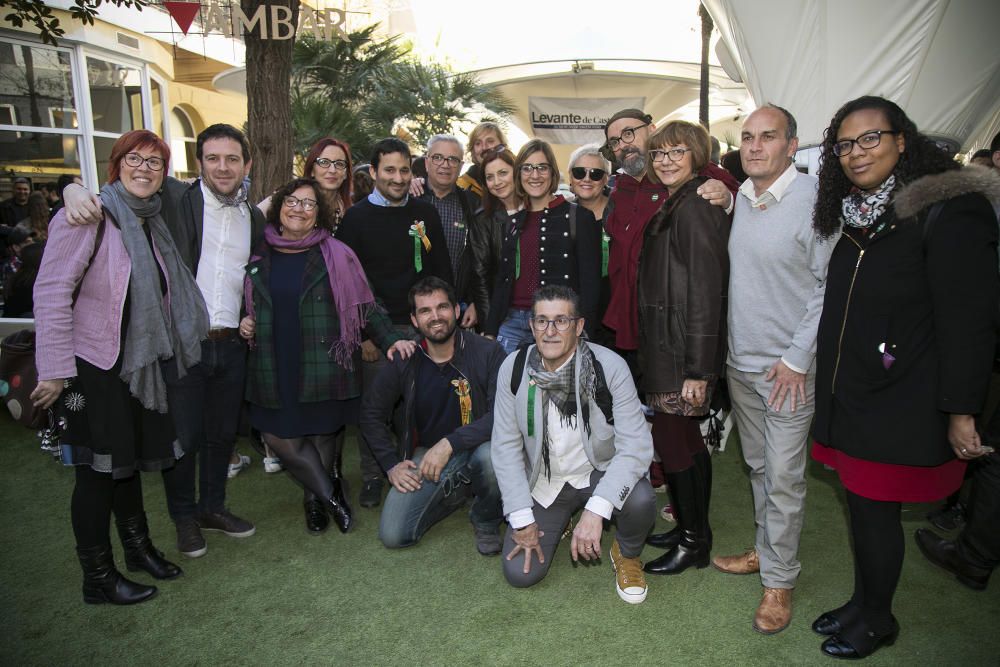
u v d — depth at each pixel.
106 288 2.33
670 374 2.54
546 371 2.61
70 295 2.28
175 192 2.75
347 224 3.48
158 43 10.68
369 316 3.29
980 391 1.84
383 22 9.20
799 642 2.35
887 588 2.17
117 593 2.60
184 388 2.73
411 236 3.49
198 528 3.01
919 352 1.95
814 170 5.23
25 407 4.30
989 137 6.21
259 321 2.98
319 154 3.54
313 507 3.20
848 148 1.97
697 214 2.45
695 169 2.59
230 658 2.32
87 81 9.27
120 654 2.34
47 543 3.10
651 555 2.99
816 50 4.96
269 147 5.05
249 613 2.57
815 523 3.25
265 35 4.80
